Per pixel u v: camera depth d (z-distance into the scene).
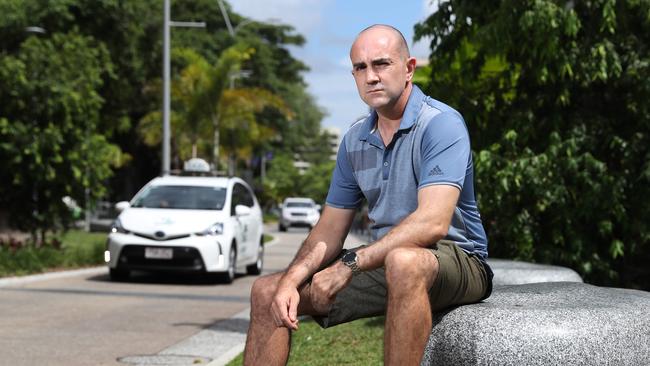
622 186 8.55
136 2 40.28
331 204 4.55
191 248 14.30
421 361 4.04
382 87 4.21
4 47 37.34
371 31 4.26
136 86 43.00
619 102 8.97
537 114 9.05
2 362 7.27
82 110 17.94
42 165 17.31
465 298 4.18
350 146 4.46
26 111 17.33
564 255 8.92
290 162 93.81
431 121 4.20
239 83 59.50
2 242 16.92
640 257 9.20
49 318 9.98
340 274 3.99
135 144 48.84
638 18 8.78
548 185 8.58
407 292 3.74
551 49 8.35
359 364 6.68
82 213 18.58
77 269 16.61
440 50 9.33
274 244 31.58
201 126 35.59
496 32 8.55
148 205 15.43
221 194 15.72
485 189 8.79
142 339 8.69
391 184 4.30
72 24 38.72
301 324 9.59
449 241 4.23
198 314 10.73
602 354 3.93
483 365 3.94
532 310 4.00
